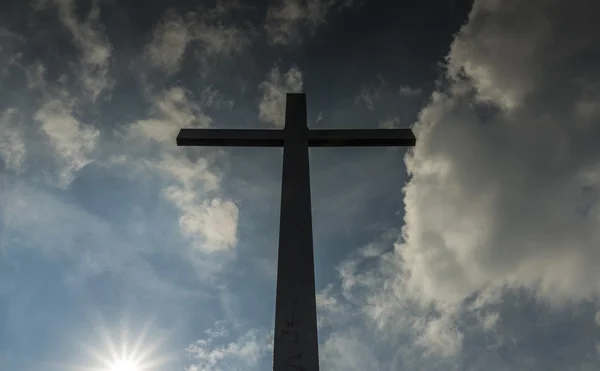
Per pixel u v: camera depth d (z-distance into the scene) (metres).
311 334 5.25
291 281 5.61
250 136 7.51
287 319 5.34
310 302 5.46
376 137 7.50
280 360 5.09
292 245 5.91
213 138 7.53
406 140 7.55
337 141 7.44
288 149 7.23
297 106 7.73
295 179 6.62
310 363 5.07
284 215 6.18
